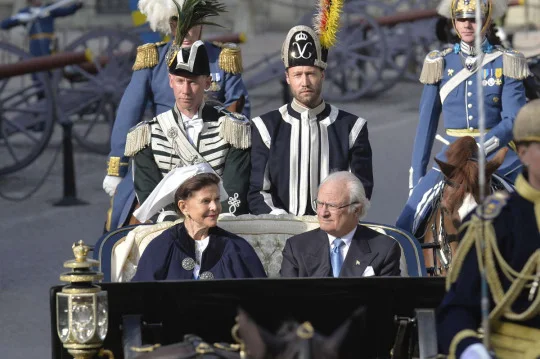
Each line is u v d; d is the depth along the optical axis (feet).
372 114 258.16
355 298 65.05
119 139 101.40
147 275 74.74
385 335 65.51
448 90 99.66
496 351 52.80
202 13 91.30
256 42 406.00
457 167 81.51
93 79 205.36
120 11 438.81
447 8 103.50
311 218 80.94
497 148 95.40
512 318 52.39
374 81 275.18
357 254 76.28
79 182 188.85
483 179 53.26
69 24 438.40
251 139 89.40
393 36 284.20
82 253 62.95
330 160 87.81
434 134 103.14
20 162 186.39
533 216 52.29
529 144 52.44
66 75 211.61
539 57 154.61
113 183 100.78
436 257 84.79
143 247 77.71
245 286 64.64
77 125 239.91
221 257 75.56
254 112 262.06
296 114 88.43
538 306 51.57
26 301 119.75
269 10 450.30
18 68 185.88
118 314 64.75
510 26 404.98
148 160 90.48
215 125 90.68
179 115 90.84
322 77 88.38
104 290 64.03
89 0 437.99
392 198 164.76
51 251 141.38
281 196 87.86
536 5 389.60
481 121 53.47
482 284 51.26
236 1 428.56
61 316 61.98
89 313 61.62
